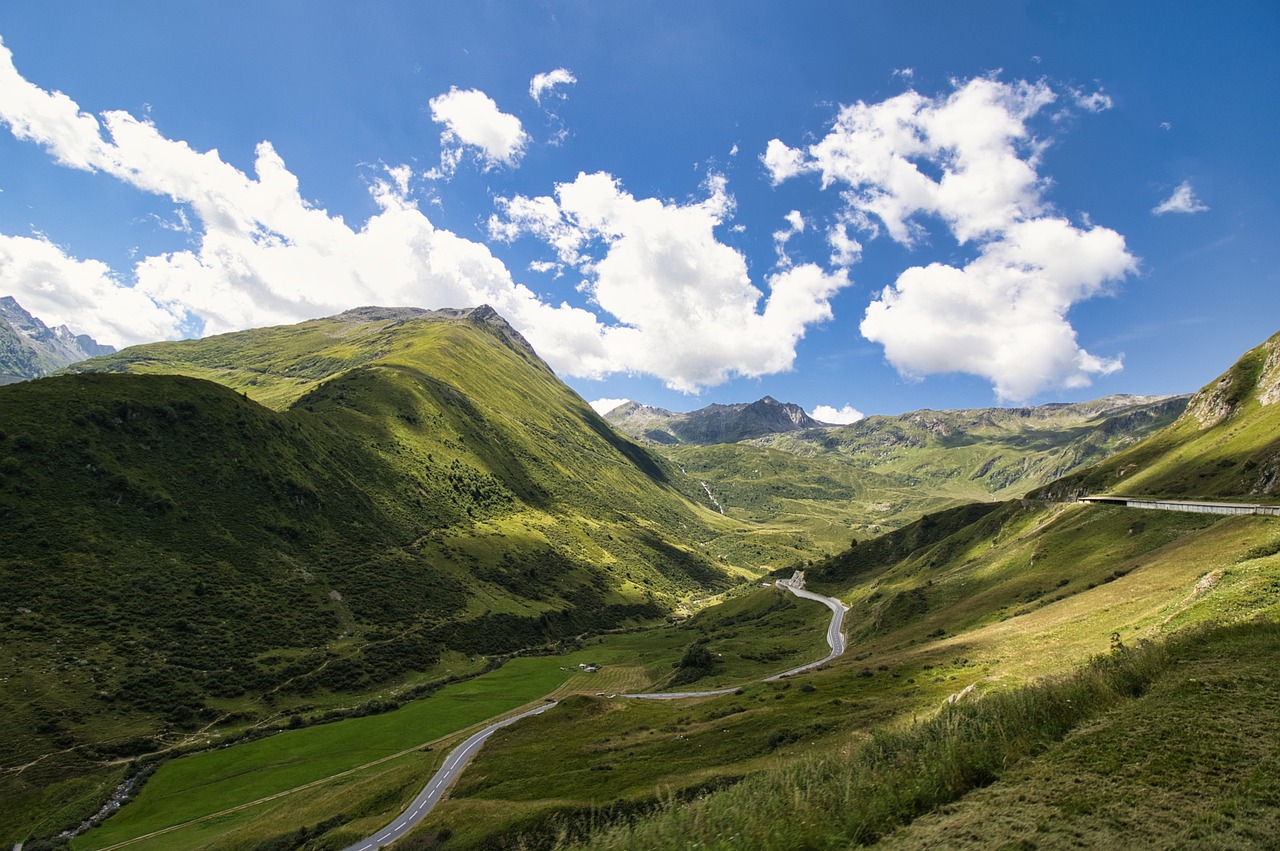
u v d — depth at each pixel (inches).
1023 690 970.7
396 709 5000.0
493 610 7849.4
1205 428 6392.7
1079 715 871.7
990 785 716.7
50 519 4955.7
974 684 2148.1
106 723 3885.3
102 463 5664.4
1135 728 767.1
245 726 4355.3
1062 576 4205.2
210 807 3304.6
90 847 2935.5
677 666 6250.0
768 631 7480.3
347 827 2738.7
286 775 3698.3
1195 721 751.1
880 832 644.1
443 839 2298.2
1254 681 858.1
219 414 7273.6
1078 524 5000.0
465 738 4037.9
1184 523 3964.1
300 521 7052.2
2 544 4594.0
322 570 6614.2
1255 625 1137.4
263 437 7588.6
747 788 817.5
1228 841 501.4
